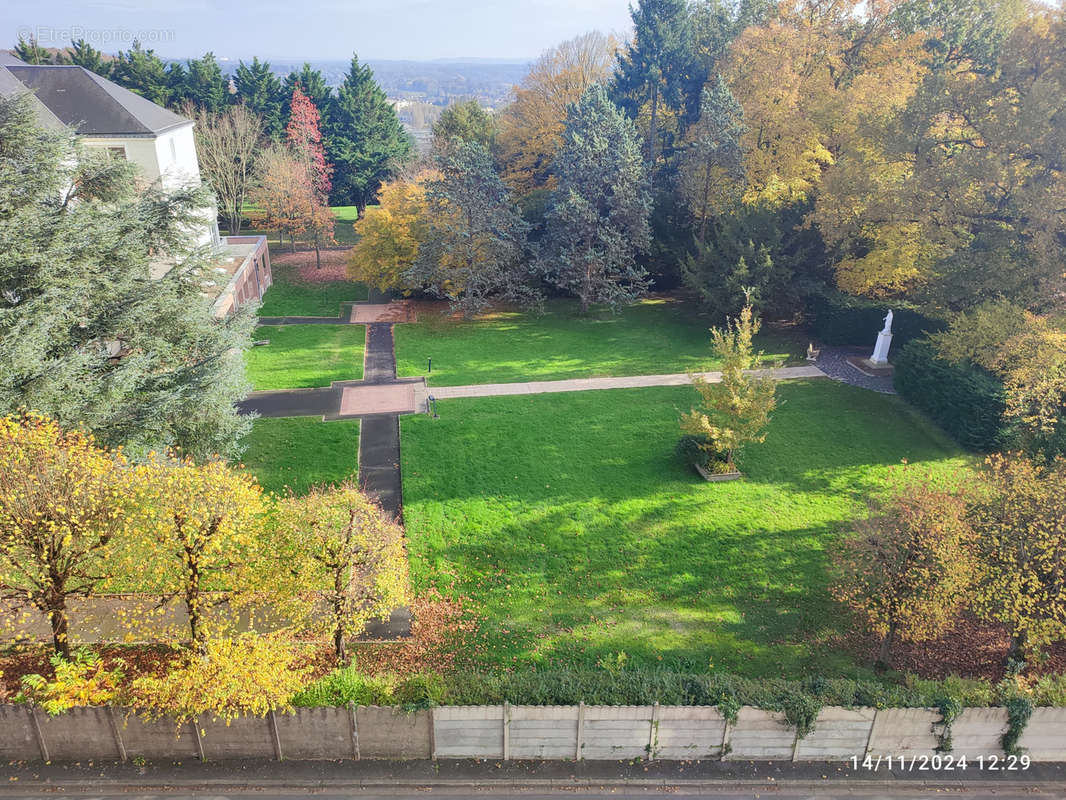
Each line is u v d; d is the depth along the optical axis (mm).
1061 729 15133
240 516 16469
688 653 18797
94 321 20938
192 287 24344
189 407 21469
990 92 31266
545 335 44312
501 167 70000
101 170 23781
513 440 30250
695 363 38969
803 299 42250
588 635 19484
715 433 26156
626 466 28203
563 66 67062
